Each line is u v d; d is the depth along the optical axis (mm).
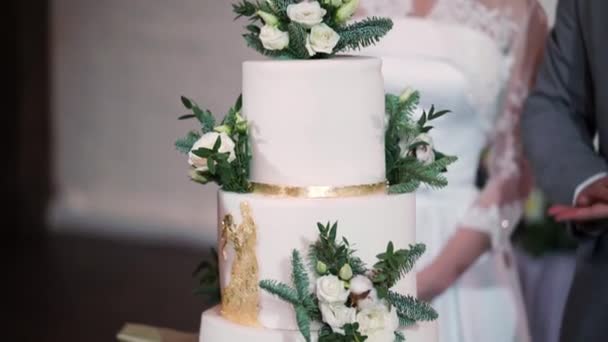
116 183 7945
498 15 3049
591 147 2746
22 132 8102
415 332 2047
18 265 7082
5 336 5410
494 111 3064
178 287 6453
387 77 3035
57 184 8180
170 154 7676
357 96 1984
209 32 7270
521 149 3072
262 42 2008
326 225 1932
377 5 3092
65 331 5496
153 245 7660
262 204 1957
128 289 6398
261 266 1982
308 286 1930
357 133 1992
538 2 3127
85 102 7953
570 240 3615
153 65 7570
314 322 1947
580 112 2828
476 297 3037
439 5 3051
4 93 8016
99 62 7828
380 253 1967
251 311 2020
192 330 5461
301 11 1970
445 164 2146
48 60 8031
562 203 2676
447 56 3033
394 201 1985
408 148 2182
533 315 3531
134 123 7781
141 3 7539
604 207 2502
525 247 3637
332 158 1979
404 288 2061
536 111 2850
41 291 6375
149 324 5594
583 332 2611
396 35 3047
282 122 1979
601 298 2592
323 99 1964
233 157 2021
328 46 1972
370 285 1883
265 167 2010
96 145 7980
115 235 7871
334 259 1896
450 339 3021
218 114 7305
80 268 6988
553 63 2848
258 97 2006
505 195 3053
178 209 7703
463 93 3025
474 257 3029
